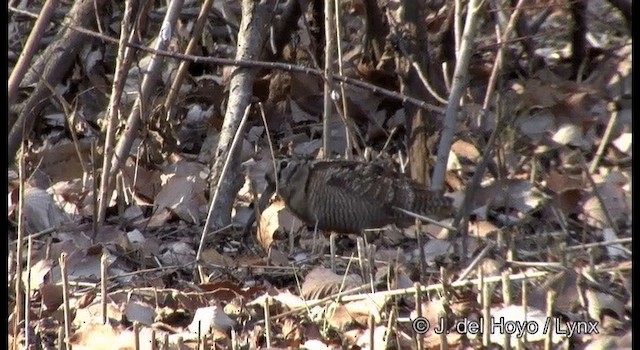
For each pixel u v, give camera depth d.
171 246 10.98
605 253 10.16
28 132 12.49
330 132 12.10
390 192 9.79
